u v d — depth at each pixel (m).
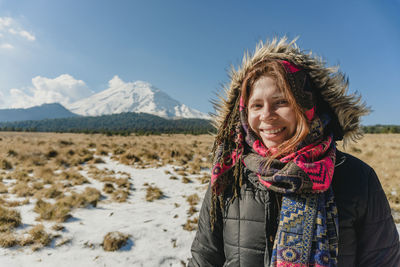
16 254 3.71
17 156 10.84
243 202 0.93
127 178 8.84
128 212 5.71
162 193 7.30
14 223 4.45
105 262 3.68
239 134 1.00
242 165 0.96
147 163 11.80
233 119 1.05
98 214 5.48
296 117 0.83
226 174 1.02
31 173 8.78
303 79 0.83
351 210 0.81
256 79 0.88
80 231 4.52
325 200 0.80
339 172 0.86
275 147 0.89
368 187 0.83
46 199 6.08
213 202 1.01
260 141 0.95
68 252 3.87
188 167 11.22
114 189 7.47
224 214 0.98
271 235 0.84
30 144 15.12
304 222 0.76
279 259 0.75
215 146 1.15
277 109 0.83
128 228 4.71
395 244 0.85
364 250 0.84
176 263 3.78
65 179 8.12
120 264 3.66
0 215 4.56
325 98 0.90
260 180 0.86
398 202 5.87
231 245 0.93
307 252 0.73
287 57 0.86
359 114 0.91
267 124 0.85
